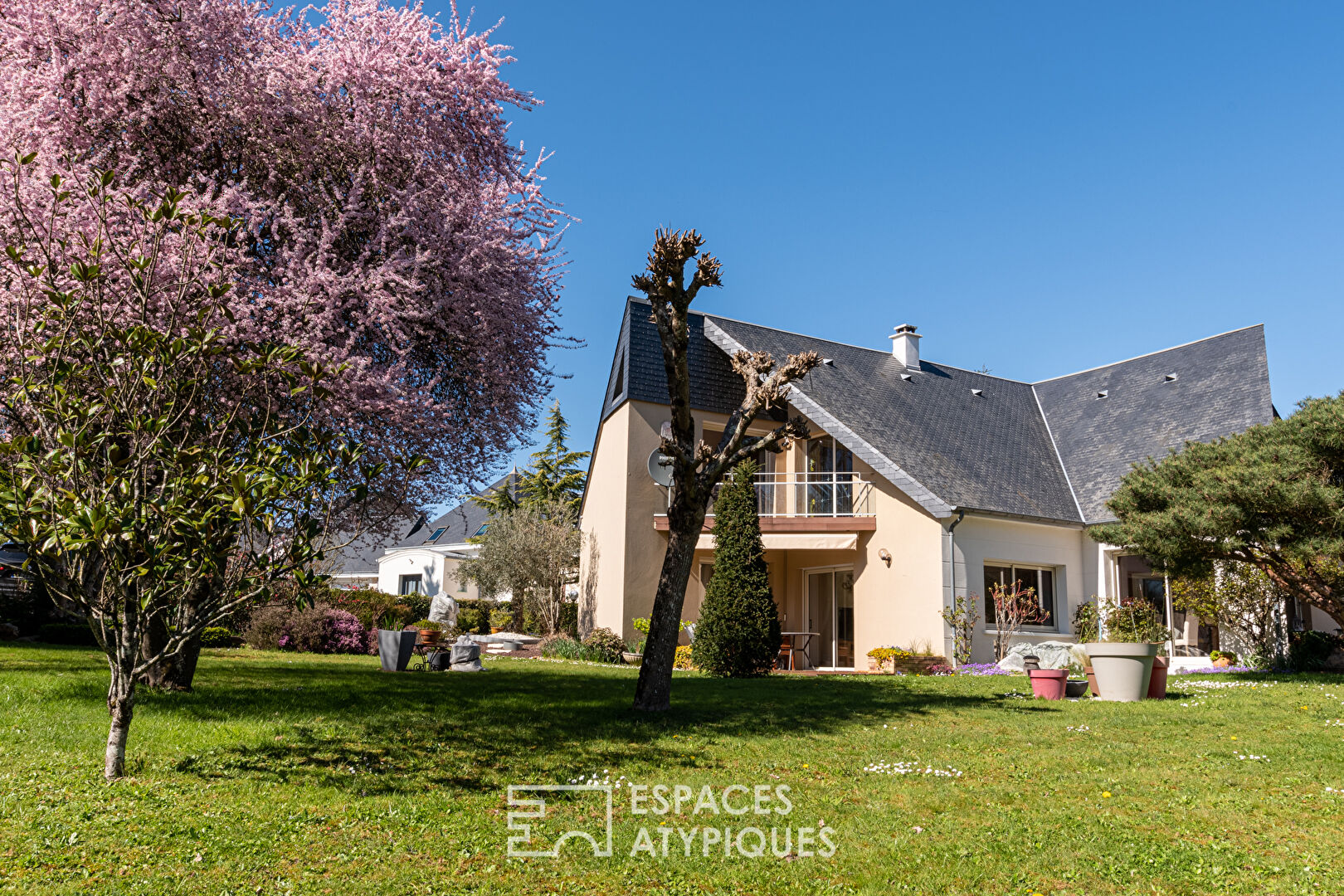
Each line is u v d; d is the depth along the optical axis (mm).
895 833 5855
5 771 6344
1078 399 26297
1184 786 7168
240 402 7922
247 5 11438
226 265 9688
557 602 30328
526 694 11891
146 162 10445
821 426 21703
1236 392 21922
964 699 12383
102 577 6793
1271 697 12617
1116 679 12555
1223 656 19109
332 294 10062
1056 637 20469
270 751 7480
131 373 6773
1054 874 5117
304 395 9836
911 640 19844
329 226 10906
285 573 6789
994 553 19938
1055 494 22172
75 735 7500
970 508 19172
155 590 6469
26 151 9617
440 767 7285
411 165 11836
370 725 8828
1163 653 19172
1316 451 13789
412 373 11625
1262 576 17172
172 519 6242
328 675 13742
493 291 11562
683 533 10984
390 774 6957
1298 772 7641
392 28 12070
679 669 19672
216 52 10711
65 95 10164
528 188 12719
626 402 23359
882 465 20156
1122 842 5656
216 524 6570
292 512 6820
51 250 8742
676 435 10789
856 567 21781
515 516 33000
